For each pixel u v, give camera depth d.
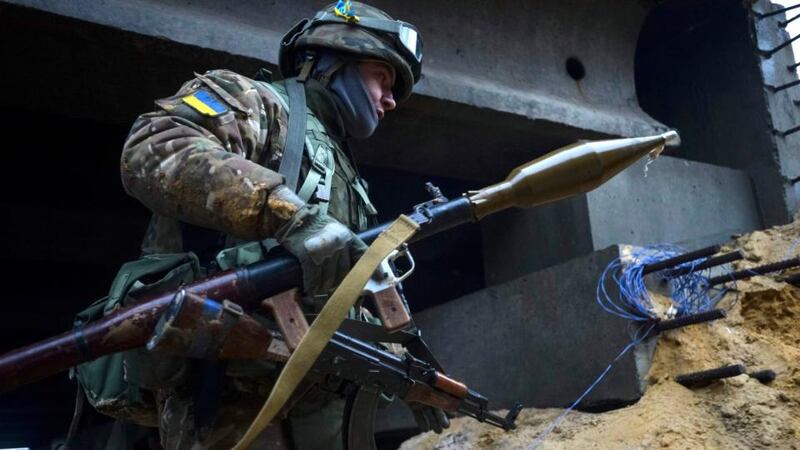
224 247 1.93
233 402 1.97
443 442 4.11
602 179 2.03
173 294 1.68
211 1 3.86
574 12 5.23
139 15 3.56
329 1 4.21
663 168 5.02
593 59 5.26
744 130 5.67
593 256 3.99
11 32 3.45
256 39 3.83
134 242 6.03
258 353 1.67
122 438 3.79
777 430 3.20
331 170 2.08
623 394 3.67
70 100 3.96
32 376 1.60
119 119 4.14
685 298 3.88
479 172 5.24
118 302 1.81
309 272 1.64
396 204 6.20
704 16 6.01
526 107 4.66
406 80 2.37
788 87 5.68
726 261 3.70
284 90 2.20
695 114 6.04
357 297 1.58
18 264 6.43
